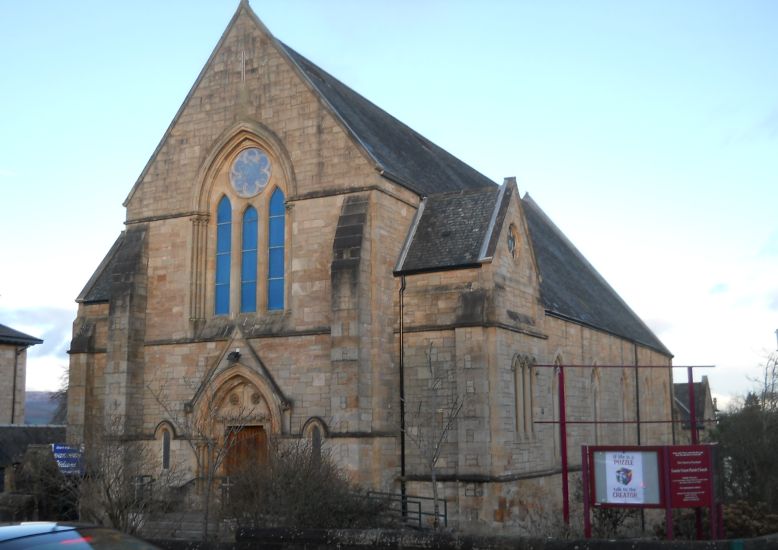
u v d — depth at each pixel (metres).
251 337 38.66
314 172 38.69
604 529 32.19
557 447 43.19
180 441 39.09
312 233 38.34
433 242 38.81
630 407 58.47
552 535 29.22
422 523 33.62
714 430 64.75
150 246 42.09
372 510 30.02
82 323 43.88
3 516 35.34
